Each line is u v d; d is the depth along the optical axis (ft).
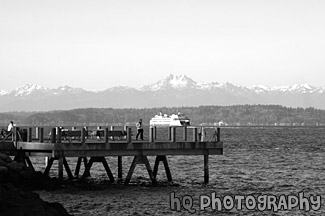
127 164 245.04
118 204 134.62
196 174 208.03
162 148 159.12
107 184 167.43
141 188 160.66
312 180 192.03
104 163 170.81
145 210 128.57
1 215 85.10
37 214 88.89
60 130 148.87
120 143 153.89
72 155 148.77
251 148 397.39
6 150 157.17
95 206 131.75
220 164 254.88
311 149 386.11
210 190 160.76
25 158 163.22
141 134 175.22
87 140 165.58
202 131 169.17
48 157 163.94
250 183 181.68
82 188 156.87
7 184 102.99
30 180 149.59
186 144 161.58
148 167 160.45
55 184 151.84
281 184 179.93
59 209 101.09
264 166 246.27
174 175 202.69
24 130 162.30
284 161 275.18
